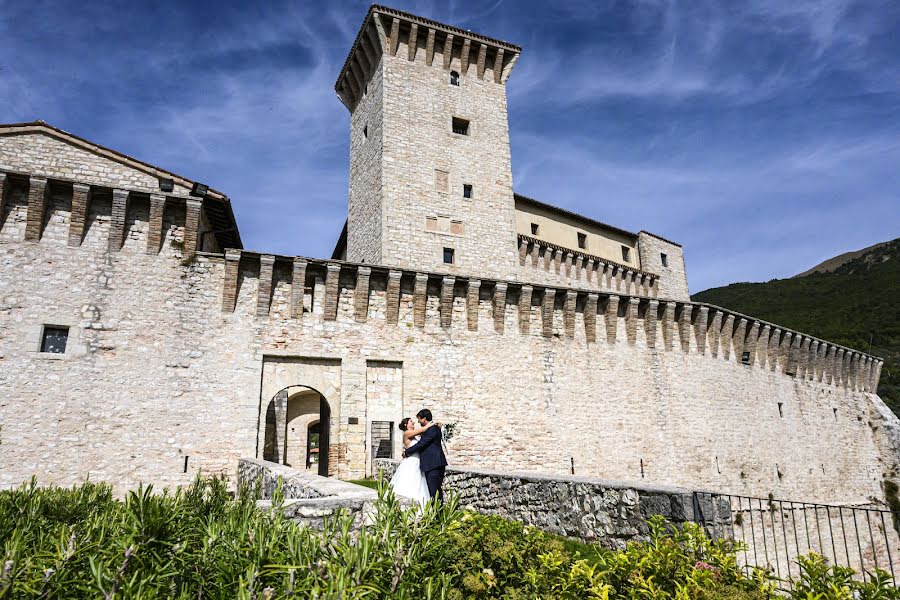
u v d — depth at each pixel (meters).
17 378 17.77
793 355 35.41
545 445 24.31
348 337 22.12
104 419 18.34
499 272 32.28
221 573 4.13
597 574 5.74
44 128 21.27
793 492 31.78
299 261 21.53
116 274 19.61
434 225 31.44
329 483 9.93
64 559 4.30
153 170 22.38
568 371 25.83
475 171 33.69
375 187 31.95
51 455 17.55
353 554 3.99
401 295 23.61
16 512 7.28
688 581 5.38
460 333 24.17
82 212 19.48
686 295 44.72
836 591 5.11
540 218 37.91
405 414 22.23
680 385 28.50
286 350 21.05
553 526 11.54
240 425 19.75
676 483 26.73
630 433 26.33
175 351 19.66
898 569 33.28
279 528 4.56
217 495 7.49
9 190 19.19
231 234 24.73
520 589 5.69
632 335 27.81
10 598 3.97
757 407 31.73
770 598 5.36
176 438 18.97
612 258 41.72
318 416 31.50
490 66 36.94
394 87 33.00
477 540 6.41
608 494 10.25
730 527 8.50
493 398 23.92
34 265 18.80
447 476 16.59
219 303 20.69
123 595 3.71
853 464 37.47
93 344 18.80
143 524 4.61
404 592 3.98
